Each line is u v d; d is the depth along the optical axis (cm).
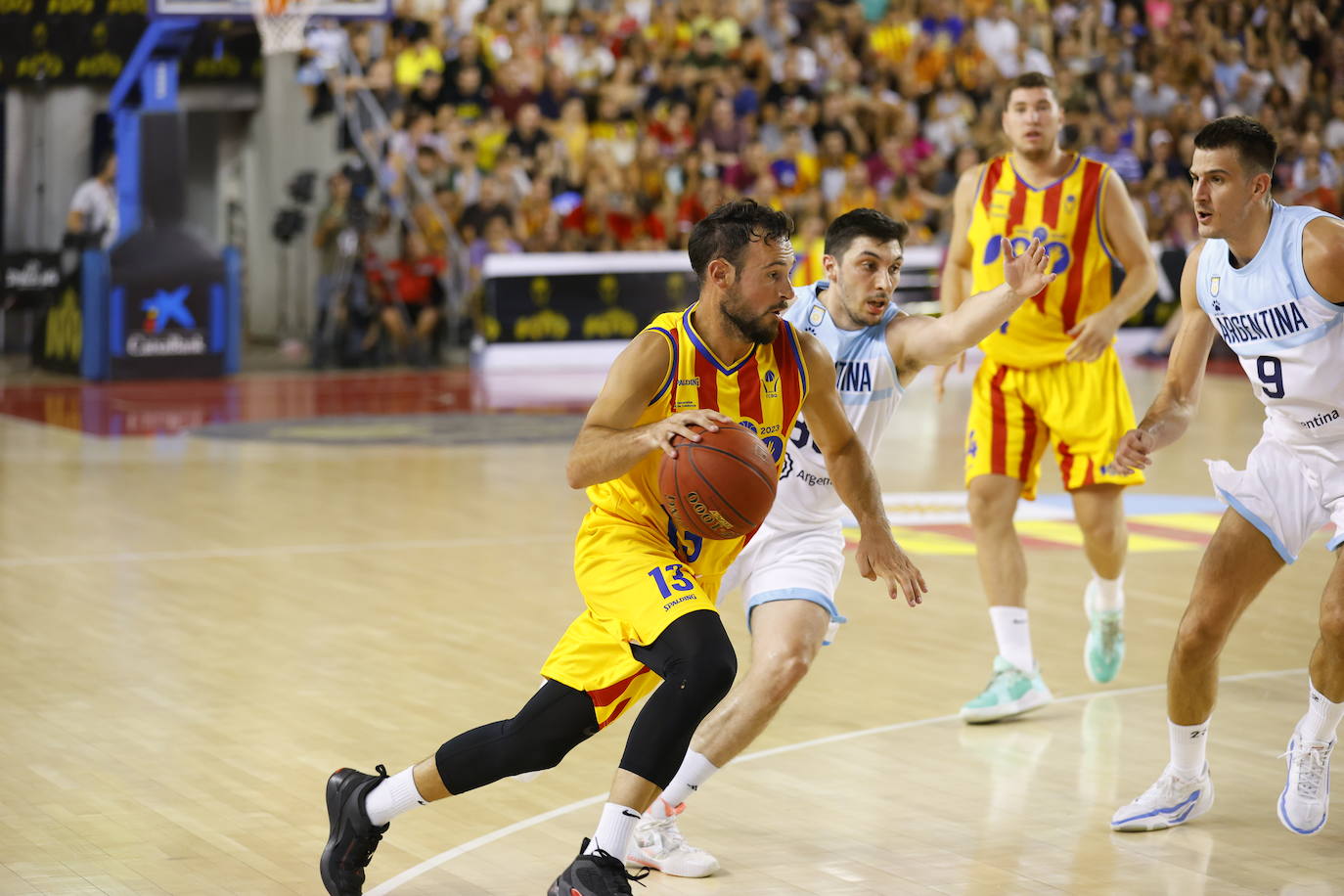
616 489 497
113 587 988
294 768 645
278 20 2131
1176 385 607
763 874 541
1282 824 591
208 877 525
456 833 572
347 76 2494
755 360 491
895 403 623
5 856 543
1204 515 1270
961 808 609
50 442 1638
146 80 2225
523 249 2434
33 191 2483
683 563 508
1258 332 575
